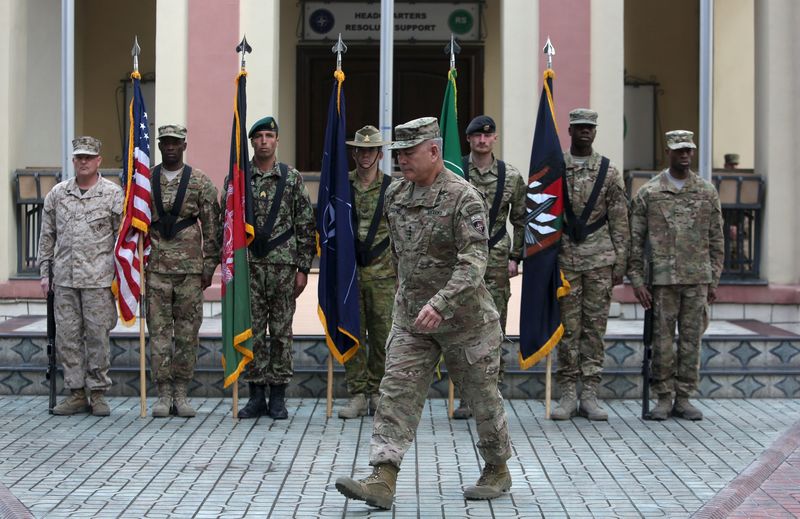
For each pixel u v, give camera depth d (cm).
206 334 1085
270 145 945
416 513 657
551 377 1033
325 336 1038
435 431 908
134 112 951
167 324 959
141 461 790
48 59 1368
